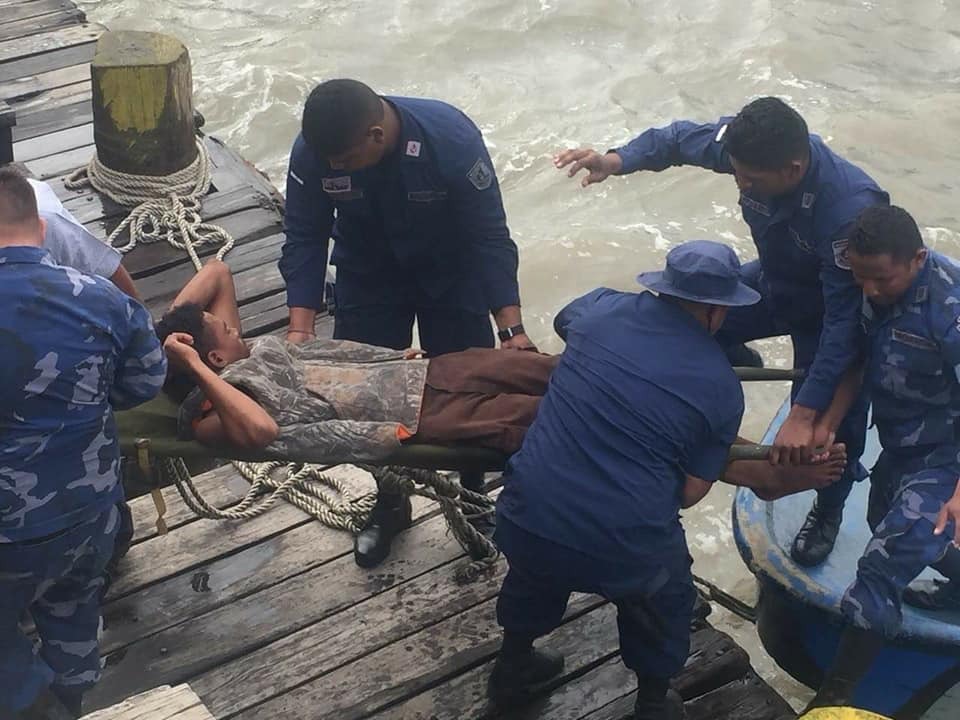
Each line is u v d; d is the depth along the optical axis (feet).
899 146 27.25
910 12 32.30
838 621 13.25
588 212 25.22
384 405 10.56
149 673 11.44
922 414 11.68
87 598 9.87
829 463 11.09
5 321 8.34
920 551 11.60
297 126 27.55
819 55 30.45
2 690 9.39
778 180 11.02
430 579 12.47
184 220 17.60
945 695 14.79
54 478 8.80
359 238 12.01
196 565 12.46
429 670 11.61
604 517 9.50
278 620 12.00
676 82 29.45
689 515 18.90
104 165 18.08
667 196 25.67
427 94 28.84
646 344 9.73
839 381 11.39
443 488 11.67
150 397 9.37
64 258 10.73
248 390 10.34
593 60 30.17
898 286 10.84
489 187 11.48
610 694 11.51
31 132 19.90
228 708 11.19
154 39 17.79
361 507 12.88
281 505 13.21
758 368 12.19
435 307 12.53
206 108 27.84
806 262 11.75
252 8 31.78
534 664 11.35
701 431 9.66
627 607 10.19
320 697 11.34
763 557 13.75
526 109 28.37
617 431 9.56
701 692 11.78
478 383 10.79
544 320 22.59
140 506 13.05
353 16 31.42
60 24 23.29
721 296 9.69
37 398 8.52
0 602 9.12
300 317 12.06
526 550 9.86
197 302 11.07
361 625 12.00
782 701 11.75
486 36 30.83
